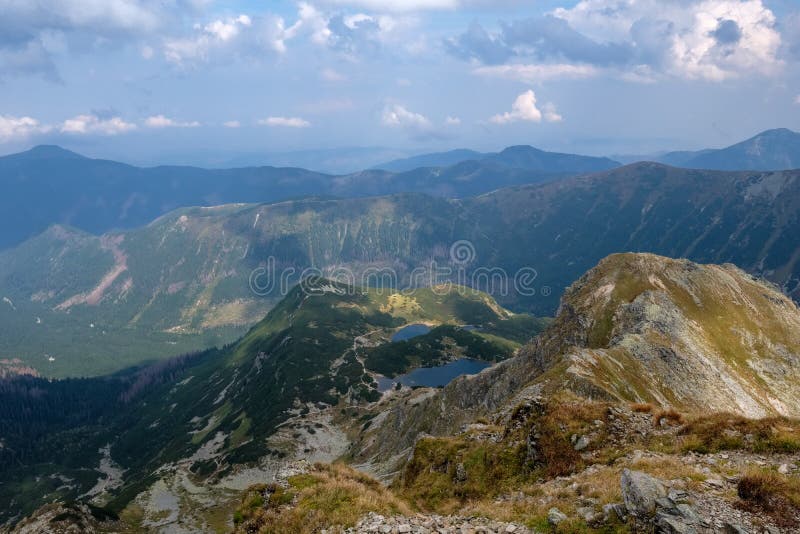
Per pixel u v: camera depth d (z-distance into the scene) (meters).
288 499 30.72
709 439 29.75
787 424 29.28
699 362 110.31
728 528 18.73
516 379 119.88
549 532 21.77
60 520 130.12
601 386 79.31
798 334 133.38
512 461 36.69
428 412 131.50
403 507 28.95
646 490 21.05
